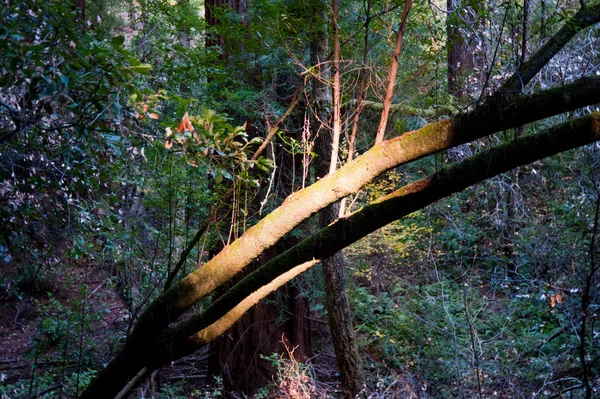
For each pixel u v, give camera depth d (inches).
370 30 173.8
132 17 223.5
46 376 229.1
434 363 224.2
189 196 196.7
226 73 215.0
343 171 105.3
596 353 199.0
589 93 88.3
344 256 316.5
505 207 289.0
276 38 185.9
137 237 228.7
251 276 120.1
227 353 268.1
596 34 215.6
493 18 182.7
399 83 194.2
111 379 134.1
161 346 130.0
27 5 92.0
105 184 144.9
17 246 141.0
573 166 264.5
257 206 236.4
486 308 264.2
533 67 110.0
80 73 97.7
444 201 313.9
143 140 136.0
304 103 227.0
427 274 306.7
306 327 285.6
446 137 96.0
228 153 118.2
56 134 117.8
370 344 281.4
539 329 248.1
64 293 291.9
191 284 118.8
